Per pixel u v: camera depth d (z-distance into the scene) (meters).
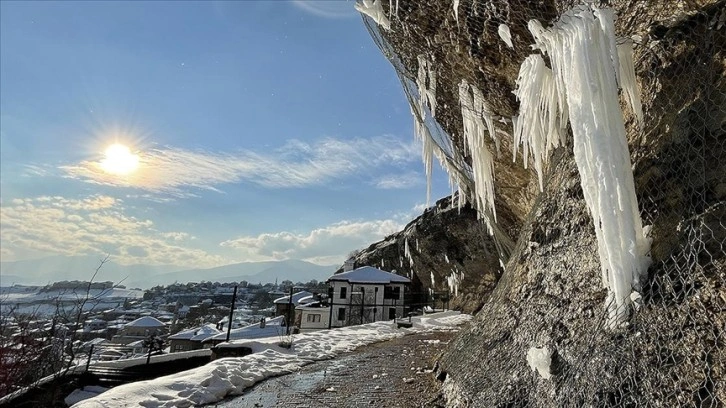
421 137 5.76
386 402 3.77
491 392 2.77
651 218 2.05
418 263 23.73
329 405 3.74
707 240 1.74
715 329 1.59
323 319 19.34
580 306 2.38
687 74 2.07
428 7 4.11
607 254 2.03
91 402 3.37
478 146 4.91
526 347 2.72
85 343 7.34
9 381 5.70
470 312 16.73
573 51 2.18
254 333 18.53
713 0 2.04
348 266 24.19
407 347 7.18
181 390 3.96
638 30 2.43
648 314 1.85
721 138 1.83
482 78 4.57
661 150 2.12
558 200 3.10
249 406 3.74
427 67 4.98
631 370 1.82
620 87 2.22
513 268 3.85
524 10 3.44
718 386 1.49
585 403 1.96
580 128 2.11
